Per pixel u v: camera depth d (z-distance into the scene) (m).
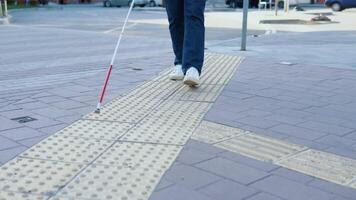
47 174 3.32
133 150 3.81
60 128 4.28
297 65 8.12
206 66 7.73
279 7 36.09
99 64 8.05
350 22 20.89
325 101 5.61
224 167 3.53
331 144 4.11
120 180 3.26
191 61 5.91
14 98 5.39
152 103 5.25
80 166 3.47
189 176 3.36
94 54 9.52
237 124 4.58
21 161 3.52
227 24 19.94
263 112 5.04
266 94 5.86
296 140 4.18
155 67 7.61
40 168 3.41
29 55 9.28
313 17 22.62
